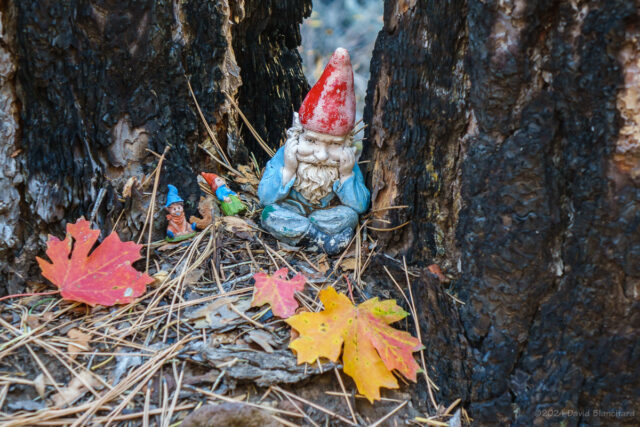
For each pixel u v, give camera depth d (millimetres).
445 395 464
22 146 489
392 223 524
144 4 503
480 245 450
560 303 434
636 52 382
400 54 493
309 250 547
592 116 404
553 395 434
